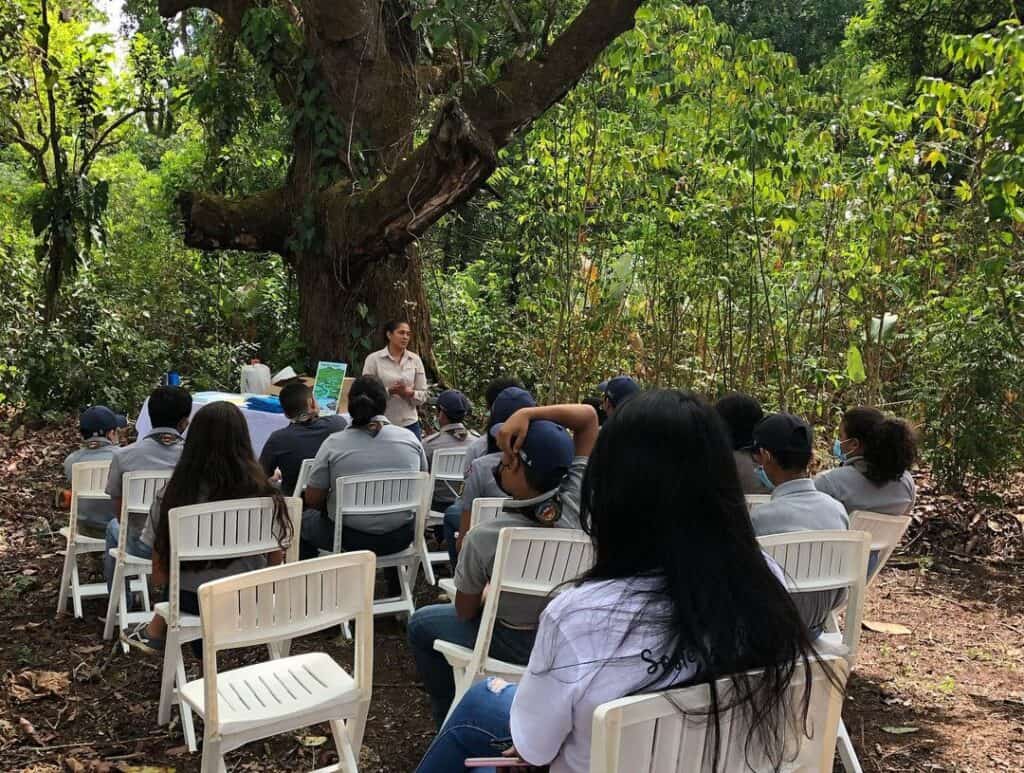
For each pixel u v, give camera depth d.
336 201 9.28
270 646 3.83
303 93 9.42
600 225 9.33
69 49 11.84
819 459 7.97
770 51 7.85
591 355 9.52
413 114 9.76
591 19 8.29
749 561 1.69
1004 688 4.56
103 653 4.69
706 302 9.05
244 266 12.92
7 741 3.79
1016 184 5.75
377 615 5.33
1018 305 7.05
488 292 11.78
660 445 1.70
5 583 5.79
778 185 8.00
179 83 12.35
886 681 4.63
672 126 8.62
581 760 1.70
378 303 9.89
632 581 1.70
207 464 3.73
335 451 4.89
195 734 3.82
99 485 5.19
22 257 11.33
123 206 15.57
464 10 8.47
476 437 6.11
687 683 1.66
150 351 11.27
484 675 3.05
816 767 1.95
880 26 17.30
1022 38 5.67
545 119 8.95
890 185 7.54
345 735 3.02
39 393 10.47
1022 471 8.42
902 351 8.96
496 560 3.00
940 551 6.83
